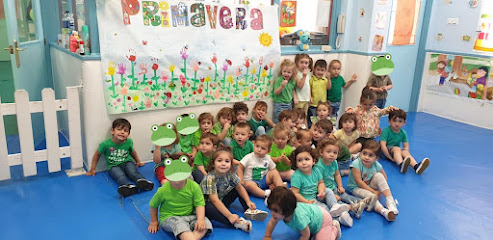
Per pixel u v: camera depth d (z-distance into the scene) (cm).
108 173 344
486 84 521
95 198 299
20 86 372
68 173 340
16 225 258
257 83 423
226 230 262
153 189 317
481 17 515
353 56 491
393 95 581
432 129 519
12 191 305
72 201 293
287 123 384
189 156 342
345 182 343
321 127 361
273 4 444
